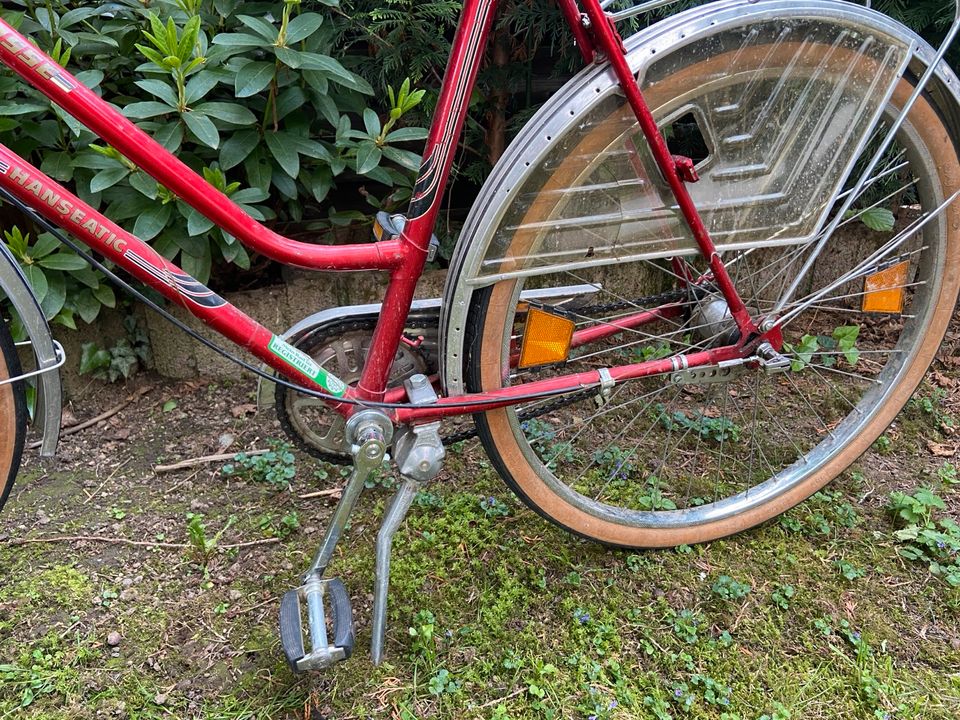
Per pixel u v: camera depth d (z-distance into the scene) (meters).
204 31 1.76
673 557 1.55
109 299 1.83
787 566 1.53
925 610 1.44
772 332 1.35
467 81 1.08
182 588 1.45
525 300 1.40
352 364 1.35
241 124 1.72
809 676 1.31
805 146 1.21
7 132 1.71
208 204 1.07
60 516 1.62
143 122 1.75
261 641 1.34
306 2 1.94
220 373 2.07
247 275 2.19
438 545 1.54
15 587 1.43
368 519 1.62
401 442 1.27
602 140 1.12
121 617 1.38
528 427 1.89
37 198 1.00
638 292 2.23
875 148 2.00
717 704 1.26
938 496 1.71
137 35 1.79
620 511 1.50
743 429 1.95
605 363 2.08
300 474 1.76
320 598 1.23
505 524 1.62
